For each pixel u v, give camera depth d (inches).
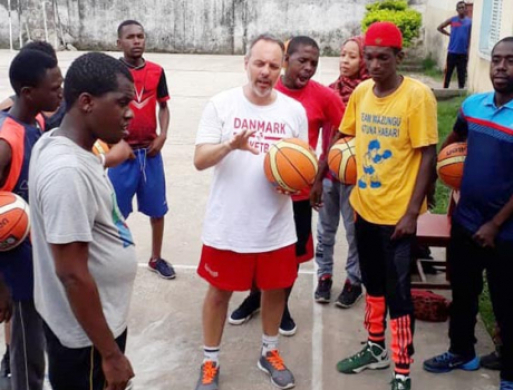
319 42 757.3
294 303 200.5
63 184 98.3
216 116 148.0
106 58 104.0
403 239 147.8
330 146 171.0
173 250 237.5
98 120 103.1
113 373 104.3
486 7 445.1
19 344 137.6
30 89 131.7
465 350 164.1
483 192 145.9
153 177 208.7
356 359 165.3
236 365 169.0
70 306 103.0
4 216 127.7
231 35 766.5
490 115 144.4
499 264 146.6
